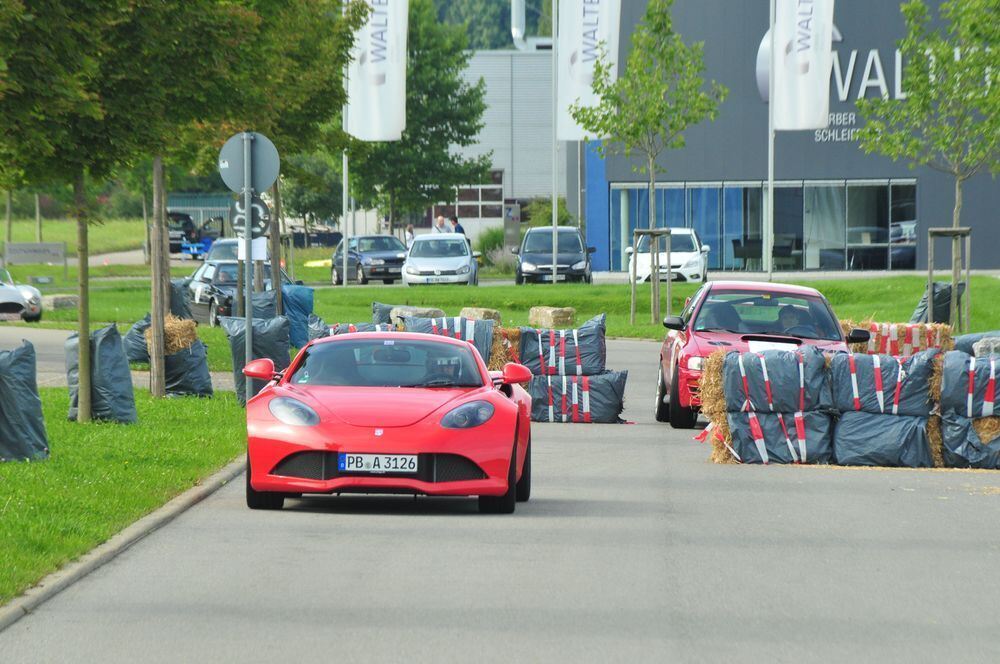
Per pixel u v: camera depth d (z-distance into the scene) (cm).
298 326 8488
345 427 3181
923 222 17475
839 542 2931
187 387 5784
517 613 2244
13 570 2420
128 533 2909
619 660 1959
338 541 2894
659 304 11100
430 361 3559
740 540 2945
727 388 4369
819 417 4381
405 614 2228
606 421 5591
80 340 4700
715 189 17625
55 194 17500
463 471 3191
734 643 2062
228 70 4506
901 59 17338
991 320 10269
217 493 3609
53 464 3712
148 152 4544
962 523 3195
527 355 5634
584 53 12331
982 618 2239
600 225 17850
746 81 17512
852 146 17450
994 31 9512
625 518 3241
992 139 9812
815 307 5331
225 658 1952
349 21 8600
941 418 4362
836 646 2050
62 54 4025
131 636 2075
